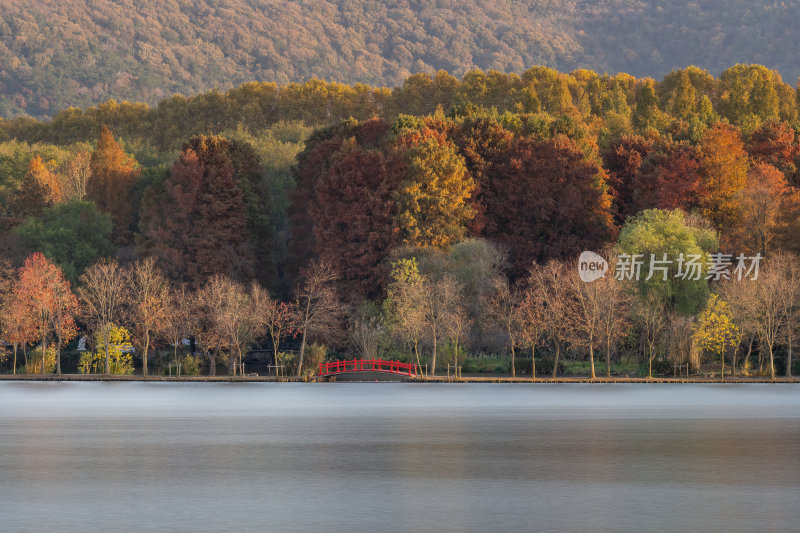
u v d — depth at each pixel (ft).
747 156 638.12
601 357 516.32
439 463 221.46
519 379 463.01
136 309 497.87
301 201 621.31
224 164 599.57
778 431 279.69
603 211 575.38
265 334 527.81
